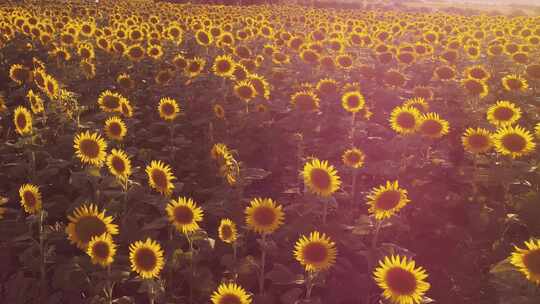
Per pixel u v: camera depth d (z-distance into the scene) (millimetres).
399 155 9477
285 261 6332
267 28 18312
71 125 8469
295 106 9328
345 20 26688
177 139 8977
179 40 16828
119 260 5520
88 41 15773
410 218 7566
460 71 15664
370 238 7109
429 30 21547
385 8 59219
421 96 11398
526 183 7527
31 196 5199
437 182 7926
